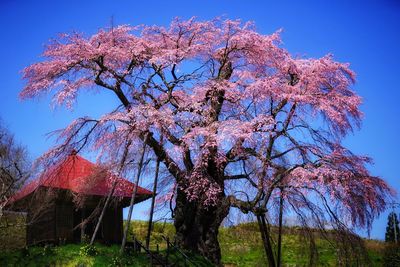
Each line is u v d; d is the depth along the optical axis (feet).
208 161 71.67
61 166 73.31
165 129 70.23
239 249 107.04
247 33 76.69
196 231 71.61
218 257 71.46
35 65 74.33
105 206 67.97
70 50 73.41
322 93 75.05
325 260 95.25
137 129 68.69
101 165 71.77
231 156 72.64
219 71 78.79
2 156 96.02
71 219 76.54
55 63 73.51
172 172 72.64
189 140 69.56
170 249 68.54
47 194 72.64
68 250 63.57
